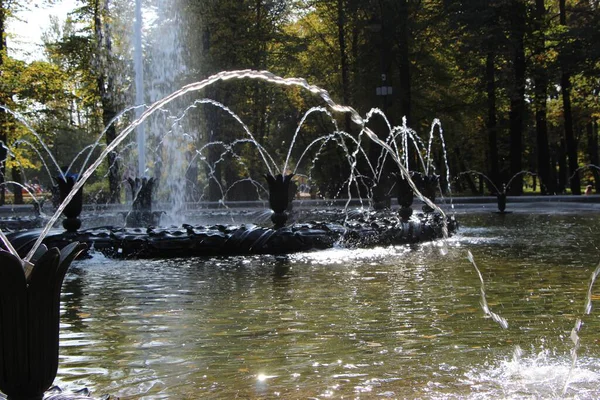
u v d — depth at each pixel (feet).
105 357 12.86
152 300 18.80
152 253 28.48
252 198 103.81
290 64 106.22
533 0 111.34
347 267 25.25
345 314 16.49
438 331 14.64
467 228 45.62
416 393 10.43
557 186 135.23
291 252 30.09
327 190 109.09
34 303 8.43
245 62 94.48
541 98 101.60
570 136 103.65
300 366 12.05
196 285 21.30
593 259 26.71
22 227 44.04
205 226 31.22
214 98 91.86
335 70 111.75
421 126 109.60
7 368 8.43
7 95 86.17
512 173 100.48
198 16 90.07
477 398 10.17
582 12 96.22
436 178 45.73
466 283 21.13
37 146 111.34
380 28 76.23
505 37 91.20
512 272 23.43
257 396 10.40
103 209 75.15
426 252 30.22
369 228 33.01
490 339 13.92
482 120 122.83
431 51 102.17
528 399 10.12
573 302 17.83
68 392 9.55
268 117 106.01
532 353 12.77
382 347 13.33
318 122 113.09
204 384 11.07
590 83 105.60
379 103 97.14
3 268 8.21
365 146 103.09
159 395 10.55
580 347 13.23
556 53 101.50
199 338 14.26
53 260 8.45
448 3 91.45
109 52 89.15
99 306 18.02
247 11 94.17
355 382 11.05
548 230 42.78
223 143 86.12
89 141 129.70
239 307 17.58
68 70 93.09
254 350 13.21
